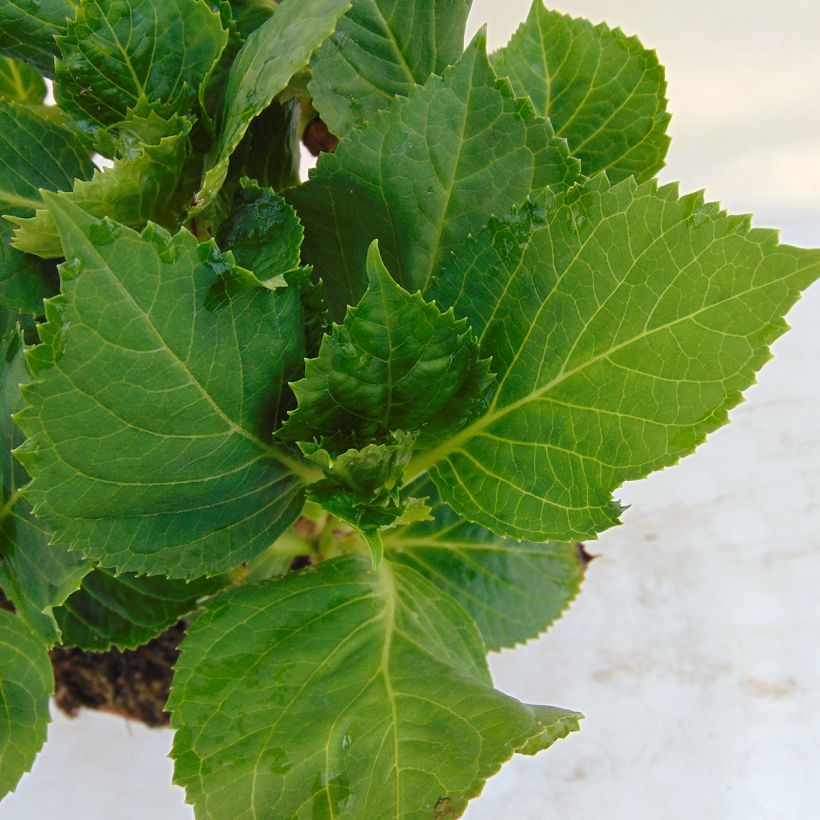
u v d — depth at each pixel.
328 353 0.32
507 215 0.34
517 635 0.46
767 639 0.59
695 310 0.32
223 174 0.34
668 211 0.32
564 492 0.34
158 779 0.51
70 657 0.49
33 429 0.30
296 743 0.33
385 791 0.33
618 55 0.38
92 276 0.29
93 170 0.38
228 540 0.35
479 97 0.35
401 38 0.39
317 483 0.35
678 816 0.54
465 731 0.33
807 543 0.62
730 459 0.66
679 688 0.57
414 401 0.34
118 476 0.31
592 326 0.33
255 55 0.34
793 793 0.55
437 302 0.35
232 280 0.31
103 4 0.34
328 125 0.39
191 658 0.34
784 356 0.70
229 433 0.33
